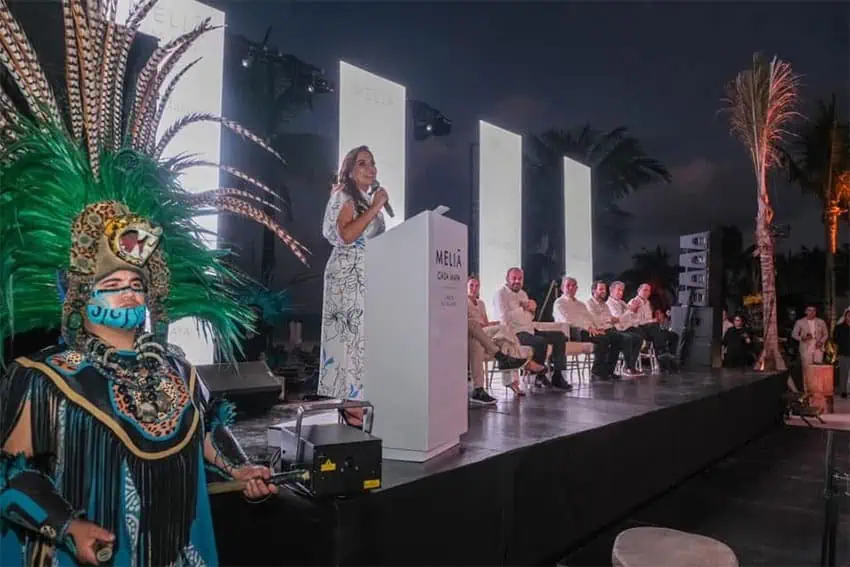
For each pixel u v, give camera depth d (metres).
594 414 3.75
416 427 2.29
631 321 7.13
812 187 10.92
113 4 1.42
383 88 6.73
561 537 2.94
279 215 6.77
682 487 4.38
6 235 1.24
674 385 5.70
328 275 2.80
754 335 9.80
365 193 2.81
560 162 10.93
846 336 9.91
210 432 1.45
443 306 2.41
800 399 8.02
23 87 1.29
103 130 1.37
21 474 1.11
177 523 1.23
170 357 1.36
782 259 11.14
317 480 1.66
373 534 1.81
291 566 1.78
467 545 2.25
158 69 1.54
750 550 3.28
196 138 4.50
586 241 9.80
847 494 3.28
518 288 5.58
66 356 1.20
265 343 5.41
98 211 1.24
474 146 7.98
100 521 1.14
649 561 2.00
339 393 2.70
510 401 4.41
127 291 1.24
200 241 1.56
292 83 6.79
